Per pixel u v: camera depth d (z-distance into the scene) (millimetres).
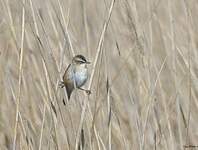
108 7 9188
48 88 8766
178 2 13258
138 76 10523
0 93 11141
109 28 12148
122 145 10016
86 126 8906
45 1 10836
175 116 10711
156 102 9898
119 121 10406
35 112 10539
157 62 12031
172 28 10828
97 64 8859
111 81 10148
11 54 11336
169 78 11523
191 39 11430
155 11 12070
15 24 10531
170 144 9766
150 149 9930
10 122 10695
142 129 9438
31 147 9195
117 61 12109
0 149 10367
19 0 9953
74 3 15961
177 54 11289
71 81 9758
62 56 9031
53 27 10000
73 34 11406
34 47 10992
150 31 10484
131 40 11508
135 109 9484
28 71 10891
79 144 8562
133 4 10703
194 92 11109
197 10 13094
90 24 14219
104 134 10125
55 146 9102
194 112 11062
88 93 8344
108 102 8930
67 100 9094
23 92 10766
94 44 13477
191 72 10859
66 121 9320
